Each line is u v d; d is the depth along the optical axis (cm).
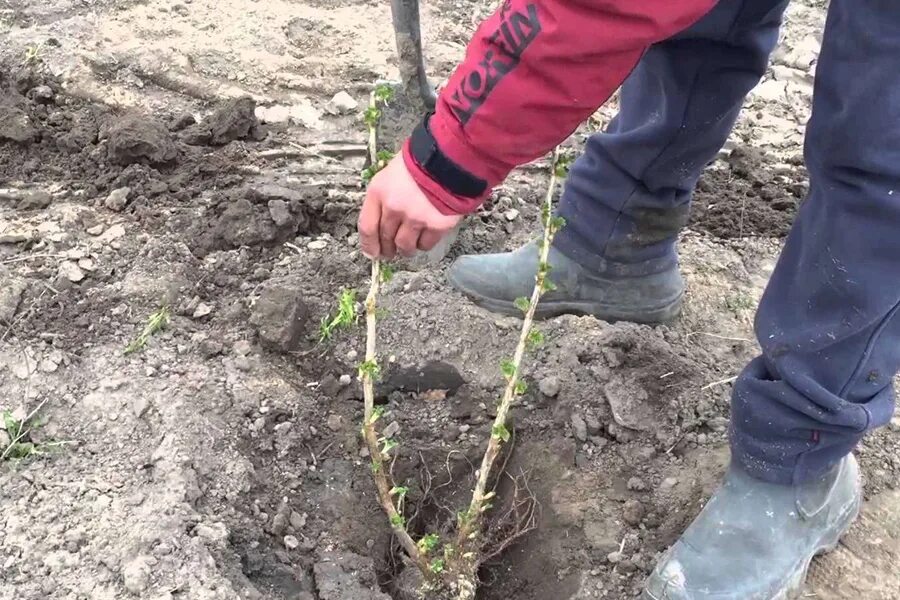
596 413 215
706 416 216
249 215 254
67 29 318
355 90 312
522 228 272
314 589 187
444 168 141
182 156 277
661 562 185
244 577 179
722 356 237
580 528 200
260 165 279
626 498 204
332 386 221
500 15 133
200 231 252
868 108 136
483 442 219
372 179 153
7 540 176
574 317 238
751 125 321
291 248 253
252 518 192
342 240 259
